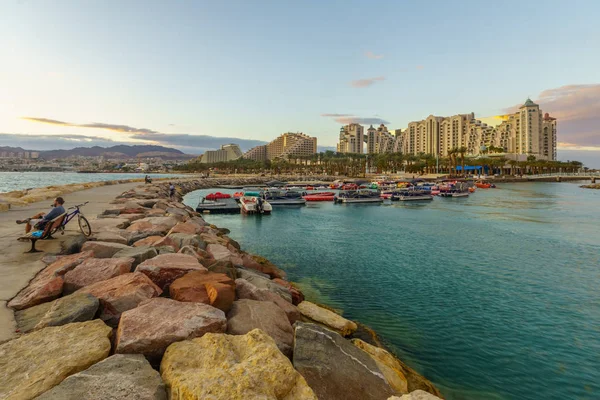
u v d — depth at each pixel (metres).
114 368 4.07
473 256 19.73
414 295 13.23
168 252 9.80
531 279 15.45
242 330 5.95
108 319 5.69
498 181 135.50
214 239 16.00
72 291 6.69
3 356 4.20
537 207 48.53
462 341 9.65
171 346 4.68
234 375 3.97
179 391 3.73
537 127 196.50
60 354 4.27
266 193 54.34
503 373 8.18
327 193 63.97
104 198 26.75
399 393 6.22
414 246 22.50
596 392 7.55
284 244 23.11
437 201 59.31
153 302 5.79
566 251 21.17
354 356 5.98
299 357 5.53
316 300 12.44
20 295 6.38
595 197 66.50
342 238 25.36
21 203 19.97
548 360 8.77
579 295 13.44
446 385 7.66
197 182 96.00
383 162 168.25
